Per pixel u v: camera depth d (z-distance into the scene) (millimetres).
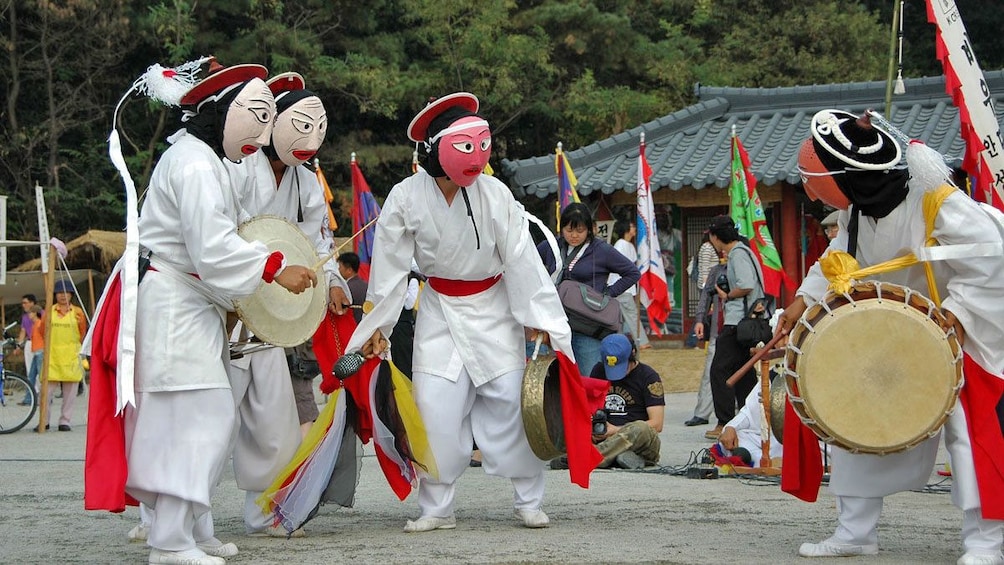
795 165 21828
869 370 6117
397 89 32250
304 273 6438
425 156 7289
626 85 35969
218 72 6652
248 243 6383
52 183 33312
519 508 7645
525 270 7445
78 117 34188
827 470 9812
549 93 34500
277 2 32312
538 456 7426
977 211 6156
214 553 6676
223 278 6266
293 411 7504
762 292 12828
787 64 35688
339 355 7840
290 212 7695
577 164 23891
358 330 7395
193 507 6332
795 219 22844
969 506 6023
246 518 7598
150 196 6535
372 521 8047
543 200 25516
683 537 7125
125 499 6441
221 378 6453
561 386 7410
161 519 6297
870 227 6441
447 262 7445
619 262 11445
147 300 6383
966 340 6211
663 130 24375
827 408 6121
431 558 6445
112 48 32750
